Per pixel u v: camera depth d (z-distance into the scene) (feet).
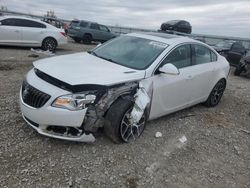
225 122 21.63
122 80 14.82
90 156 14.17
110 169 13.46
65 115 13.46
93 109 14.03
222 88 24.45
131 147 15.53
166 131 18.26
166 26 81.51
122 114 14.74
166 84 17.61
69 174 12.71
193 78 20.02
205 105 24.02
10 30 47.16
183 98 19.81
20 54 42.83
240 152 17.35
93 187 12.16
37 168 12.79
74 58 17.47
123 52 18.39
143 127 16.65
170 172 14.06
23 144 14.38
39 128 14.11
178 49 19.03
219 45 67.87
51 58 17.31
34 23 49.67
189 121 20.45
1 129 15.56
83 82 13.75
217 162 15.79
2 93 21.36
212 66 22.40
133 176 13.23
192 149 16.67
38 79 14.65
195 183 13.58
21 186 11.63
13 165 12.78
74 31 78.43
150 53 17.87
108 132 14.97
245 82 40.24
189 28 82.53
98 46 20.33
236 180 14.43
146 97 15.75
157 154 15.39
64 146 14.64
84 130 14.08
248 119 23.29
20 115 17.37
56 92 13.62
